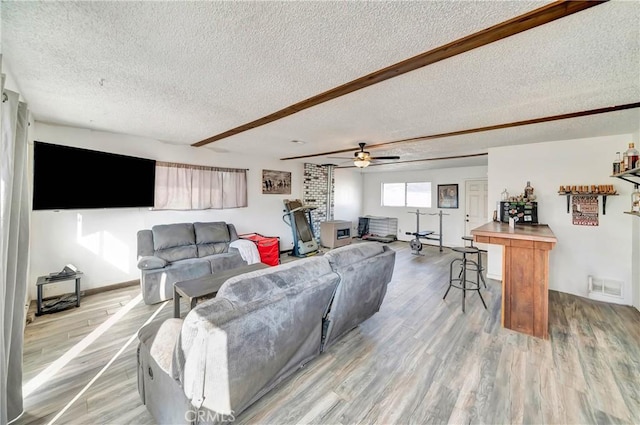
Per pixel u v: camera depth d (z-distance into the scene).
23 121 1.60
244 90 2.15
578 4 1.17
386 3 1.17
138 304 3.31
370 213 9.05
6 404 1.43
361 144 4.20
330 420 1.61
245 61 1.70
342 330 2.43
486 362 2.16
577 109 2.53
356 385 1.91
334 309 2.10
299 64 1.73
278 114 2.76
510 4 1.17
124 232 3.90
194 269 3.64
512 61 1.67
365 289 2.44
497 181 4.33
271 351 1.61
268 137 3.83
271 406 1.71
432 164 6.56
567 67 1.74
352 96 2.26
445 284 4.14
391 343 2.45
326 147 4.59
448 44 1.49
